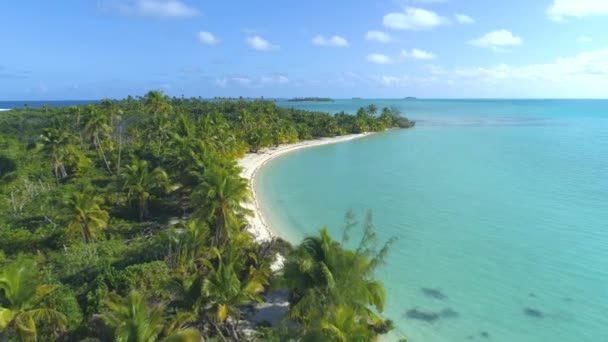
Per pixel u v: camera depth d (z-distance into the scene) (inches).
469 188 2940.5
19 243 1649.9
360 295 921.5
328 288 914.1
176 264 1295.5
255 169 3757.4
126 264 1382.9
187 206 1995.6
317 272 956.0
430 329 1189.7
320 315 812.6
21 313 872.9
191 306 953.5
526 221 2161.7
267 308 1243.8
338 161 4269.2
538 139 5876.0
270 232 2012.8
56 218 1722.4
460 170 3631.9
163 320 885.8
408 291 1416.1
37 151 3388.3
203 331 1028.5
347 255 979.9
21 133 4284.0
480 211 2362.2
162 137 3395.7
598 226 2047.2
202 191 1451.8
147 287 1159.0
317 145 5551.2
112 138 3932.1
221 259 1130.7
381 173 3587.6
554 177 3230.8
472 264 1630.2
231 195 1457.9
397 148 5162.4
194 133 3287.4
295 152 4958.2
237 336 1070.4
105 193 2284.7
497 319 1238.9
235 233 1450.5
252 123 5128.0
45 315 920.9
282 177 3464.6
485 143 5502.0
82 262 1393.9
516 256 1702.8
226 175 1493.6
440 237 1946.4
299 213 2394.2
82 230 1665.8
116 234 1819.6
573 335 1155.3
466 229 2055.9
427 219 2237.9
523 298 1360.7
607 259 1652.3
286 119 6520.7
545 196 2659.9
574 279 1488.7
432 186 3038.9
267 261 1327.5
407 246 1835.6
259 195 2819.9
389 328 1146.7
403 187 3026.6
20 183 2726.4
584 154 4360.2
